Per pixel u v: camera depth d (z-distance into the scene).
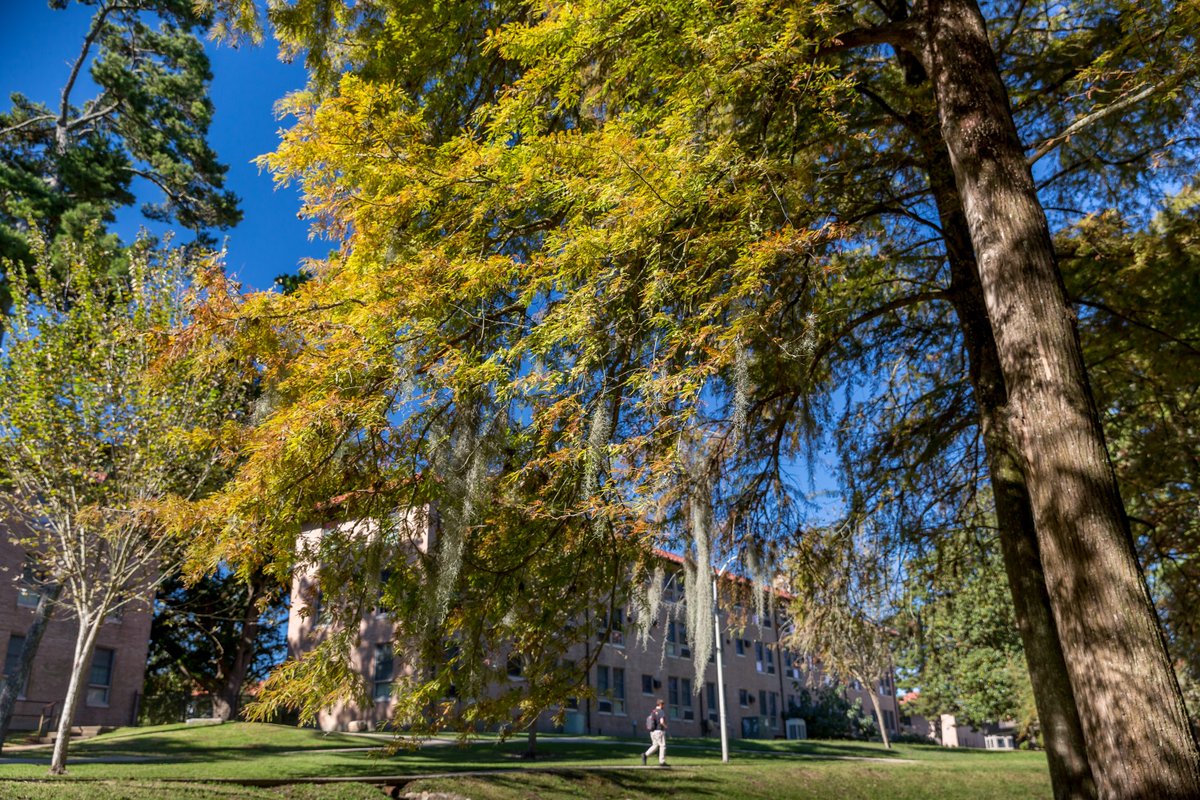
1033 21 10.76
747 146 7.85
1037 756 32.69
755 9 6.75
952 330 11.76
